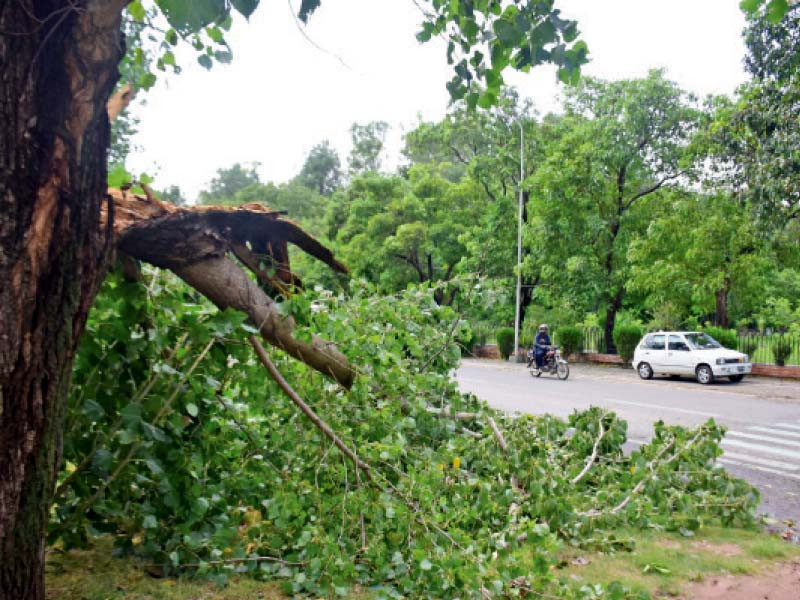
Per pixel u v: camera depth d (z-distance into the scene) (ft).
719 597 12.87
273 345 13.55
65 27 7.01
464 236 95.81
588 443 21.07
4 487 7.25
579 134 82.28
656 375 66.85
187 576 12.61
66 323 7.61
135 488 13.39
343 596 12.00
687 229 71.31
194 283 12.18
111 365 12.21
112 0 6.97
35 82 6.94
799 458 26.50
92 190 7.73
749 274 67.77
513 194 95.66
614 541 15.89
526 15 10.59
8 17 6.70
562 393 49.32
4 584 7.41
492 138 96.78
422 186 107.45
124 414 11.23
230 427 14.30
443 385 19.06
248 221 12.63
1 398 7.06
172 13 6.79
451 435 18.13
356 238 106.73
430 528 12.55
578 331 87.30
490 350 102.42
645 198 83.61
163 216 11.16
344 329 14.44
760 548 15.64
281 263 14.01
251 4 7.27
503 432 18.86
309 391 15.30
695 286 69.82
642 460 18.83
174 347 13.08
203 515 12.58
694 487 18.90
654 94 76.43
